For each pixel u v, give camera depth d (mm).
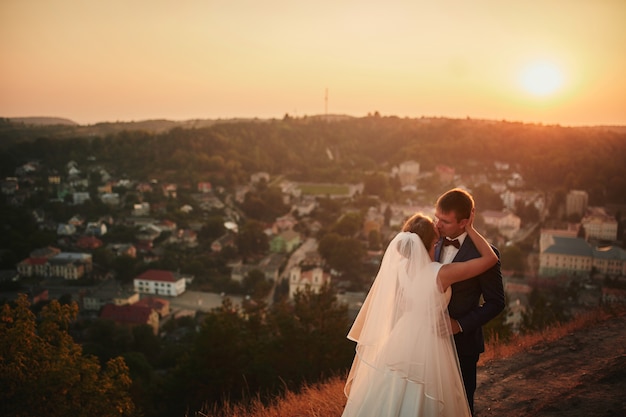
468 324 3357
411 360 3297
